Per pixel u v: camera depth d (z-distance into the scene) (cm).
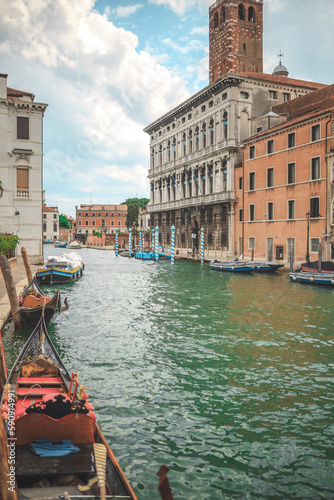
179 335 1359
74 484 470
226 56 5438
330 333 1393
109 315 1673
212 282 2836
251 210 4144
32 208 3681
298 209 3431
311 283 2686
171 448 661
